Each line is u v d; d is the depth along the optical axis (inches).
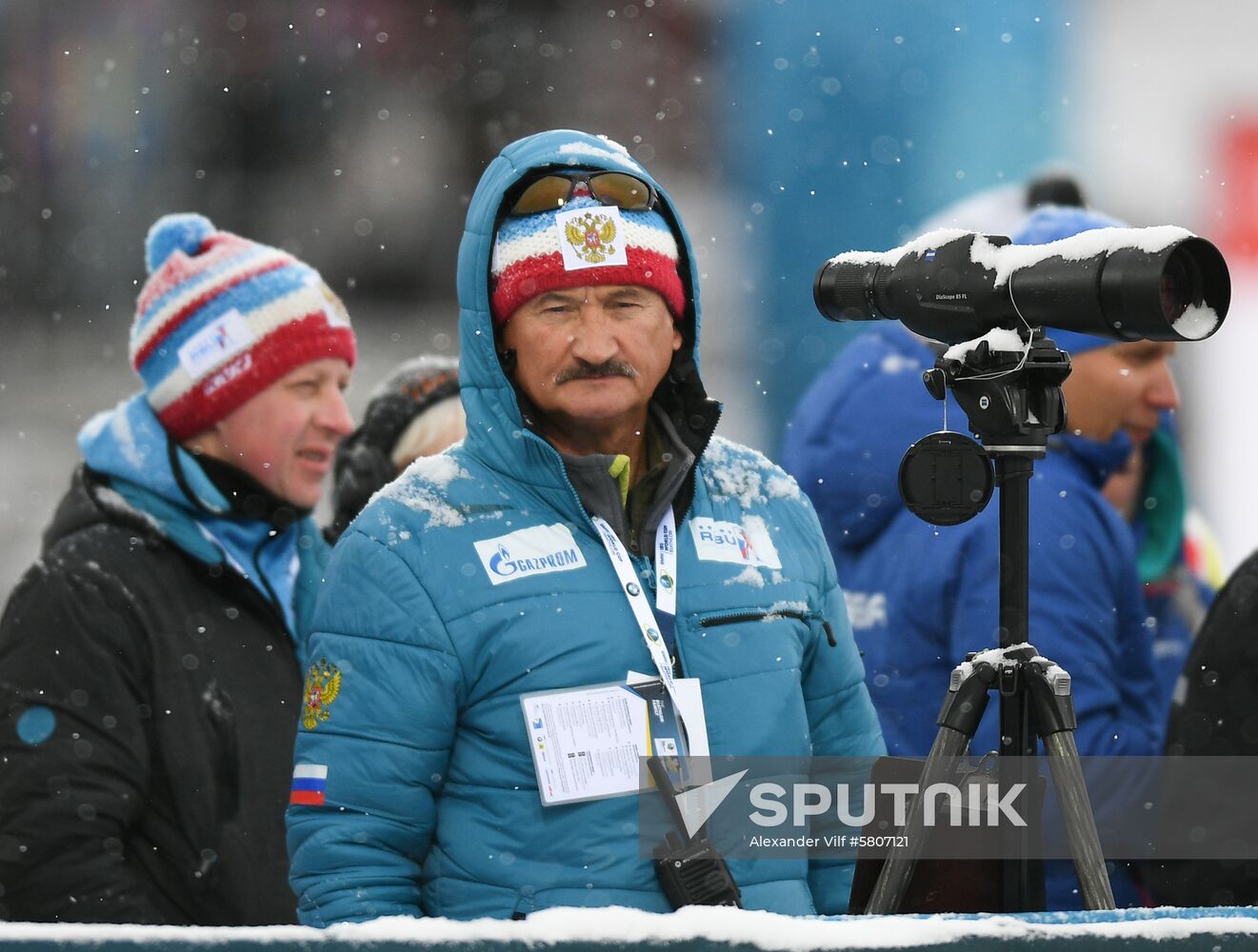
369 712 328.5
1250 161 958.4
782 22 947.3
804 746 346.0
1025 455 313.4
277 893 438.6
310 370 477.4
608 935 269.7
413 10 1298.0
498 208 346.3
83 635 428.1
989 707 447.8
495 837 326.3
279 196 1320.1
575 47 1266.0
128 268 1347.2
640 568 343.6
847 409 528.1
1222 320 302.2
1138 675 490.9
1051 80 911.0
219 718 439.8
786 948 267.7
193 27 1311.5
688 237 358.6
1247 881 418.3
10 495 1194.0
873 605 496.4
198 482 459.2
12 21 1315.2
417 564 332.8
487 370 345.1
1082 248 304.8
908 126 909.2
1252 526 920.9
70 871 408.2
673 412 358.6
